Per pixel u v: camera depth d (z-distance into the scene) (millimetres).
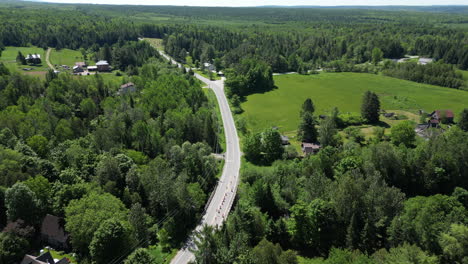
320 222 87812
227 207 101125
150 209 95375
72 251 79125
